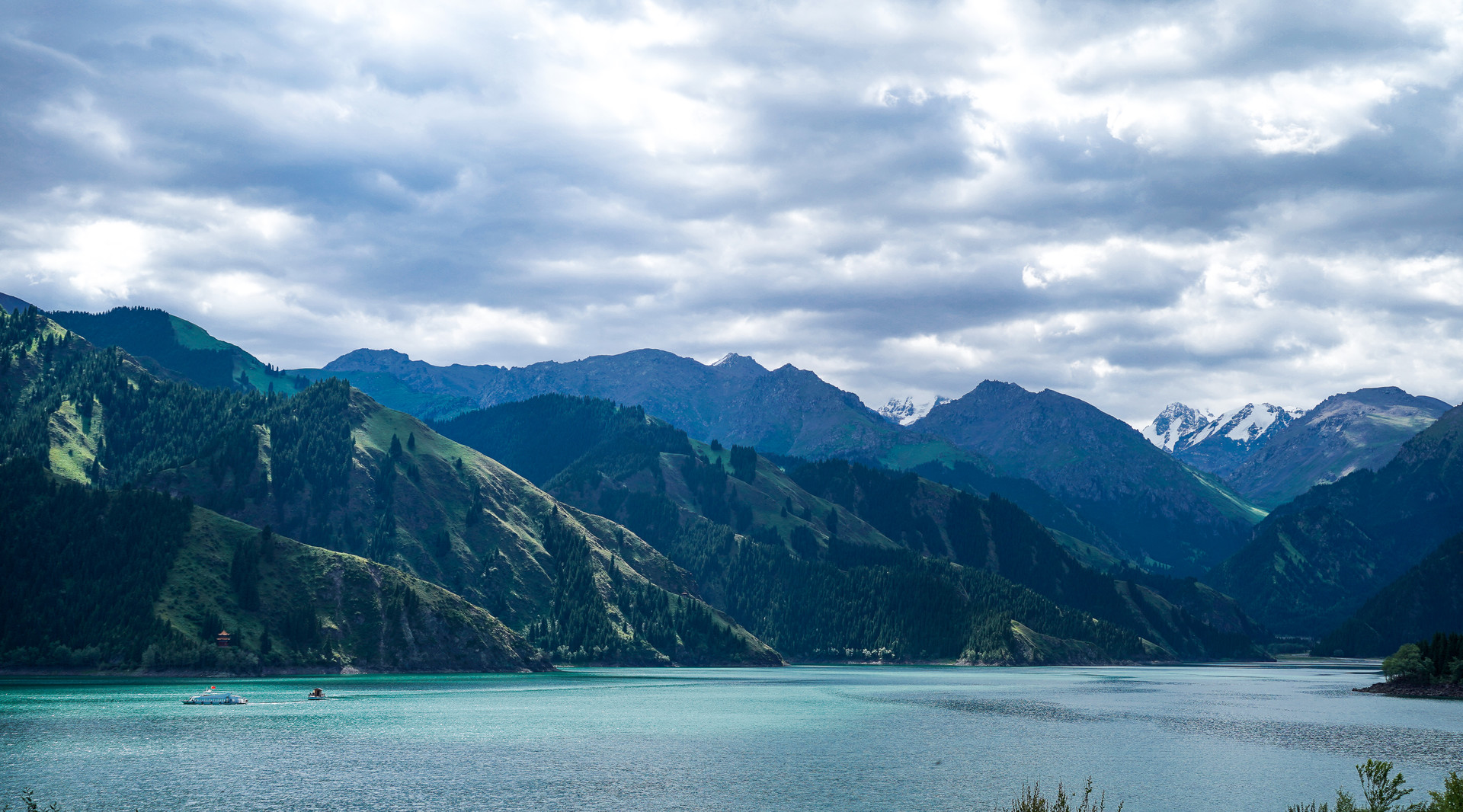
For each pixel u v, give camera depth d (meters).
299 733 167.50
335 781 125.31
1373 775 75.62
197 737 158.50
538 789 122.06
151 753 143.38
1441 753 156.12
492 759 144.62
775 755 151.38
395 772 132.00
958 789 124.00
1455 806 71.50
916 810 111.62
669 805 113.50
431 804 113.12
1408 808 74.25
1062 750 158.25
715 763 142.62
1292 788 125.75
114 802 111.06
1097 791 123.81
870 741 168.50
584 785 124.75
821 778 131.50
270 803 112.06
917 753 154.25
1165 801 118.25
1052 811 73.38
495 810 109.94
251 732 166.50
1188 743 167.50
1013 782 129.00
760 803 115.12
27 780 122.38
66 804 110.00
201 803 111.44
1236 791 123.81
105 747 147.12
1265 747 162.62
